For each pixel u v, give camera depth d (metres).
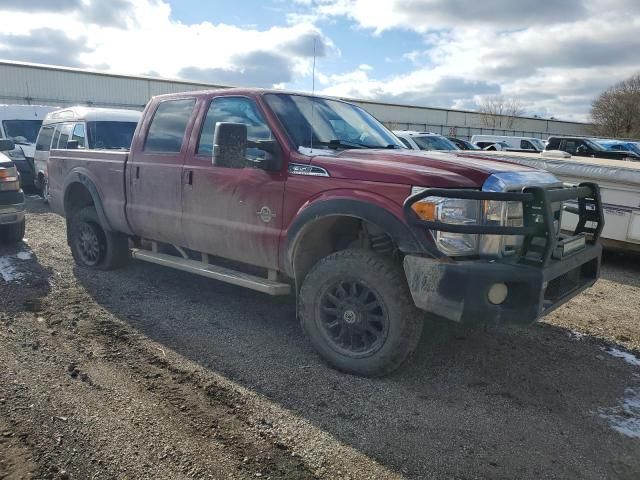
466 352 4.12
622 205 7.28
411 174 3.35
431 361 3.94
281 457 2.74
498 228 3.17
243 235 4.22
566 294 3.61
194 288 5.57
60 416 3.03
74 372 3.56
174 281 5.79
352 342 3.69
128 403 3.20
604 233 7.47
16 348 3.92
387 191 3.40
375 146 4.45
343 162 3.67
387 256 3.68
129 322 4.55
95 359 3.80
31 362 3.70
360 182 3.53
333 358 3.72
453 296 3.15
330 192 3.65
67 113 10.54
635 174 7.07
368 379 3.62
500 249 3.32
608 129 60.62
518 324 3.19
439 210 3.22
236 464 2.67
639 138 57.44
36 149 11.52
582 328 4.84
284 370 3.73
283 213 3.93
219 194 4.36
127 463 2.64
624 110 59.34
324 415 3.16
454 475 2.65
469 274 3.11
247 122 4.29
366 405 3.28
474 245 3.31
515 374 3.80
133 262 6.46
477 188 3.30
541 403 3.40
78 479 2.51
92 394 3.29
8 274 5.84
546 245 3.20
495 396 3.47
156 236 5.14
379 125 5.05
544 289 3.22
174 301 5.15
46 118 11.61
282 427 3.01
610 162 7.84
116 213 5.50
